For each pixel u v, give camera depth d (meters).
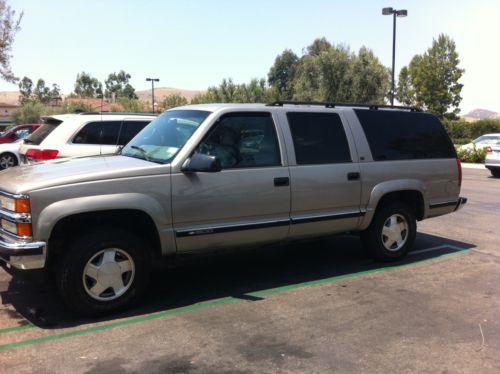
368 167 6.05
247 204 5.17
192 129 5.11
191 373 3.64
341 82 36.78
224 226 5.07
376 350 4.00
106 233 4.58
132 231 4.98
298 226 5.57
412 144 6.57
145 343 4.11
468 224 9.16
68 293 4.47
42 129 9.14
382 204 6.40
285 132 5.50
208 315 4.71
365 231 6.39
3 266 4.64
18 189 4.28
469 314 4.77
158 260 5.05
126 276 4.76
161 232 4.76
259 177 5.21
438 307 4.94
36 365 3.74
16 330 4.37
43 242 4.28
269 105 5.56
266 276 5.95
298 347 4.05
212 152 5.02
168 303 5.04
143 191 4.64
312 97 37.66
